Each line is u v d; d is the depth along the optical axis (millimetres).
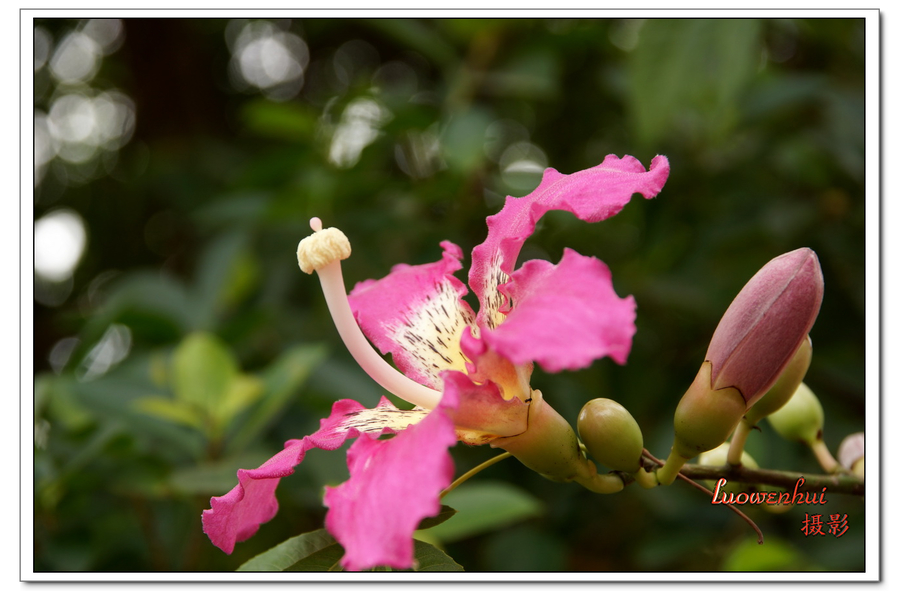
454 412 660
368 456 668
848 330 971
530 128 1144
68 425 846
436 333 723
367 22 1211
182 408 838
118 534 887
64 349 1276
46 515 828
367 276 988
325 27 1281
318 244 692
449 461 648
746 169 1059
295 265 1041
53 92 1354
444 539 853
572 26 1044
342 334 692
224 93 1430
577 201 685
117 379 873
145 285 981
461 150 900
